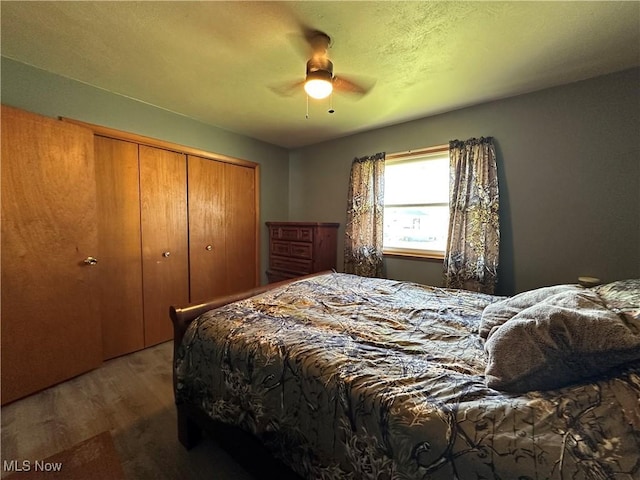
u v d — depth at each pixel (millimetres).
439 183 2893
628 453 622
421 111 2678
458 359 1071
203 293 3107
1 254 1725
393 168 3201
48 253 1924
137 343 2574
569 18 1436
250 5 1353
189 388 1389
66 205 2002
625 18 1433
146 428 1585
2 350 1740
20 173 1784
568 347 805
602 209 2053
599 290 1260
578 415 704
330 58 1800
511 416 735
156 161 2645
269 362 1124
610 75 1981
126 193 2449
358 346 1159
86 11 1394
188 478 1282
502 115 2406
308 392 1000
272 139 3639
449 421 754
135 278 2545
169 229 2779
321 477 941
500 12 1398
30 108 1913
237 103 2520
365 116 2811
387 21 1461
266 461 1111
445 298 1859
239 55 1773
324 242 3391
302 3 1339
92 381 2055
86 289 2133
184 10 1388
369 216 3195
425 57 1789
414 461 754
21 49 1728
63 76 2047
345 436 894
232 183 3373
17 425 1589
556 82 2113
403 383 906
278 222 3637
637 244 1957
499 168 2443
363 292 1993
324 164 3734
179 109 2668
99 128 2230
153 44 1668
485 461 679
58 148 1949
